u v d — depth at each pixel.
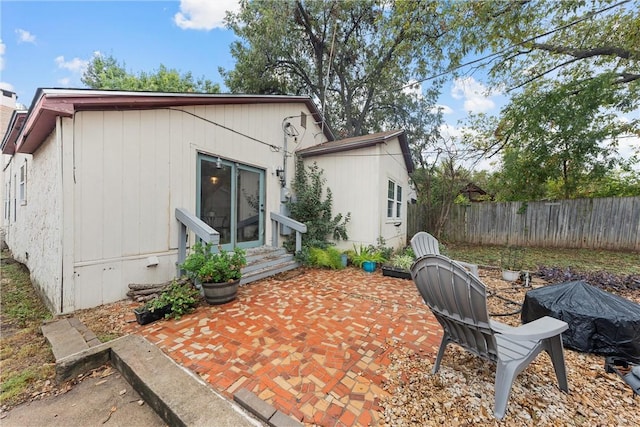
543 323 1.86
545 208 8.69
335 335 2.64
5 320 3.20
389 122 15.20
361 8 11.61
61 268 3.11
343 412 1.64
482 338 1.67
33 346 2.54
